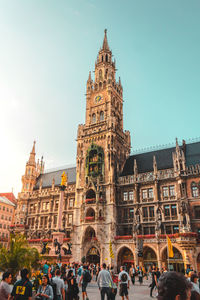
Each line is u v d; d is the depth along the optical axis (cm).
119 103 8338
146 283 3506
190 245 4909
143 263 5469
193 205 5525
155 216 5816
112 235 5900
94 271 4575
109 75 8019
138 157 7450
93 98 8125
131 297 2148
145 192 6281
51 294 1135
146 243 5472
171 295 397
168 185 6034
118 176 6819
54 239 5012
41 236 7319
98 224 6056
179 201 5647
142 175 6462
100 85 8225
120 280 1733
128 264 5806
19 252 2556
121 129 7875
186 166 6128
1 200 9612
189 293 408
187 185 5772
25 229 7912
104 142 7112
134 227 5697
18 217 8112
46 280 1160
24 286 998
